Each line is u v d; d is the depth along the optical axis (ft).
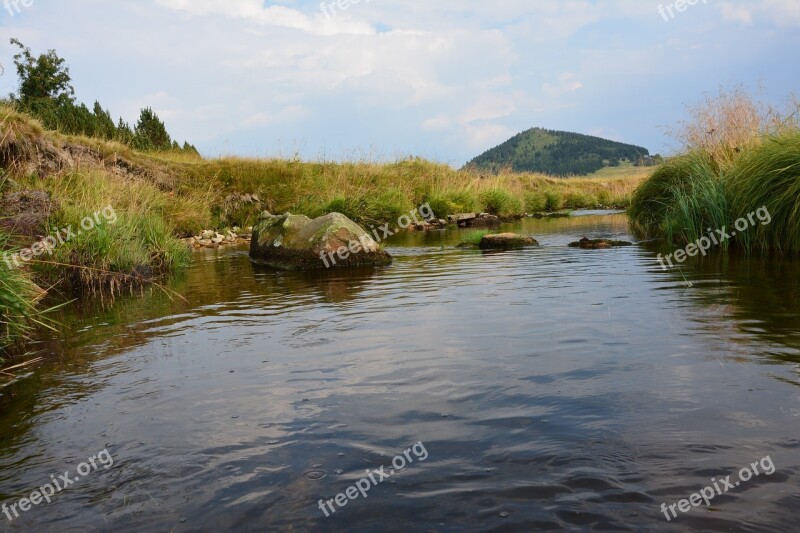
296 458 7.47
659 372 10.12
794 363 10.29
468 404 9.04
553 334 13.17
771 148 27.86
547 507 6.04
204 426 8.70
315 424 8.54
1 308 14.02
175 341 14.51
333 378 10.72
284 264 30.60
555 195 91.97
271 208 61.57
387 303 18.40
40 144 47.75
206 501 6.54
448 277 23.80
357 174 71.36
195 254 40.14
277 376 11.04
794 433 7.48
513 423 8.20
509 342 12.66
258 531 5.91
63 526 6.20
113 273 24.48
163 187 57.98
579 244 34.50
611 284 19.93
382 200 58.29
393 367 11.22
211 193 59.98
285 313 17.62
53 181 38.88
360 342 13.38
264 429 8.46
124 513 6.39
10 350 14.32
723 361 10.58
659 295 17.43
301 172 67.51
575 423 8.09
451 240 43.93
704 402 8.63
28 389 11.10
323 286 23.04
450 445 7.61
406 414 8.76
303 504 6.36
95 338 15.29
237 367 11.83
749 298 16.37
